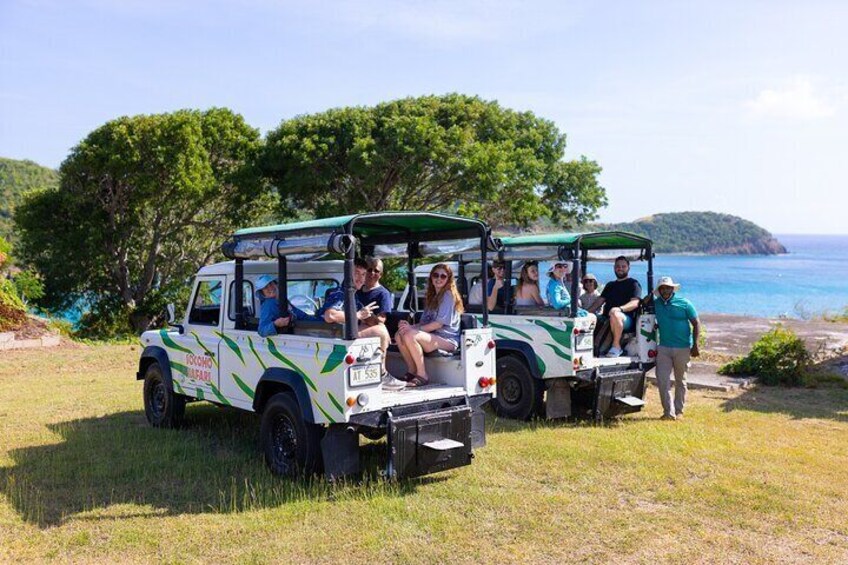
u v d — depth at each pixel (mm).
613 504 6145
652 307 10062
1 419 9578
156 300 26266
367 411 6184
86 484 6785
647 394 11398
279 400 6852
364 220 6508
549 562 5035
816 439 8352
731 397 11211
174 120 24594
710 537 5438
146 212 27391
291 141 23656
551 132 26719
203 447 8000
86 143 25031
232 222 27266
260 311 7262
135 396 11289
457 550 5227
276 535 5539
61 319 27312
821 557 5105
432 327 7227
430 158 22375
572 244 9172
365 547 5289
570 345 8984
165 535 5559
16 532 5660
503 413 9758
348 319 6117
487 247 7383
